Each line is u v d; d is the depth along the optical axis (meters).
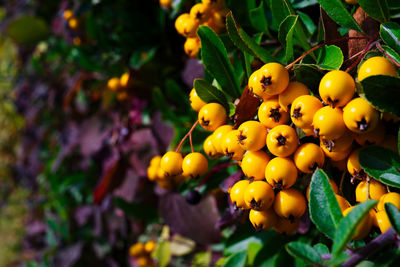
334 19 0.17
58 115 0.54
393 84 0.15
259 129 0.16
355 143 0.16
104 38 0.31
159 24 0.29
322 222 0.16
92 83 0.37
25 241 0.59
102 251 0.41
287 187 0.16
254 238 0.23
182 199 0.26
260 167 0.16
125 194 0.32
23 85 0.64
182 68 0.29
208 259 0.28
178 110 0.27
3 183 0.85
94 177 0.44
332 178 0.17
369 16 0.17
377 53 0.16
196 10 0.20
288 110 0.16
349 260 0.15
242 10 0.21
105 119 0.37
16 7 0.65
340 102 0.15
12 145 0.84
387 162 0.16
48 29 0.46
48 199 0.56
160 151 0.28
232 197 0.17
